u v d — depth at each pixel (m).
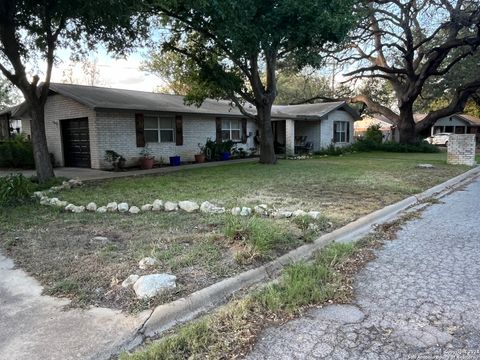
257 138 19.64
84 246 4.10
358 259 3.88
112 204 6.07
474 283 3.24
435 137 33.66
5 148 13.84
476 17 18.41
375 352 2.23
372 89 30.05
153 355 2.14
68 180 9.40
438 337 2.38
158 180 9.79
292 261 3.73
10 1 8.06
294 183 8.96
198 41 12.77
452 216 5.91
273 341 2.36
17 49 8.86
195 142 16.34
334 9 10.40
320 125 21.06
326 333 2.44
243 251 3.68
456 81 24.50
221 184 8.88
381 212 5.92
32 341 2.28
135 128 13.96
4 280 3.22
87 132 13.49
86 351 2.19
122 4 7.48
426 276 3.42
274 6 9.95
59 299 2.84
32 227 4.96
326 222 5.09
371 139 24.06
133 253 3.81
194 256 3.68
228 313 2.65
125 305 2.71
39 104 9.42
